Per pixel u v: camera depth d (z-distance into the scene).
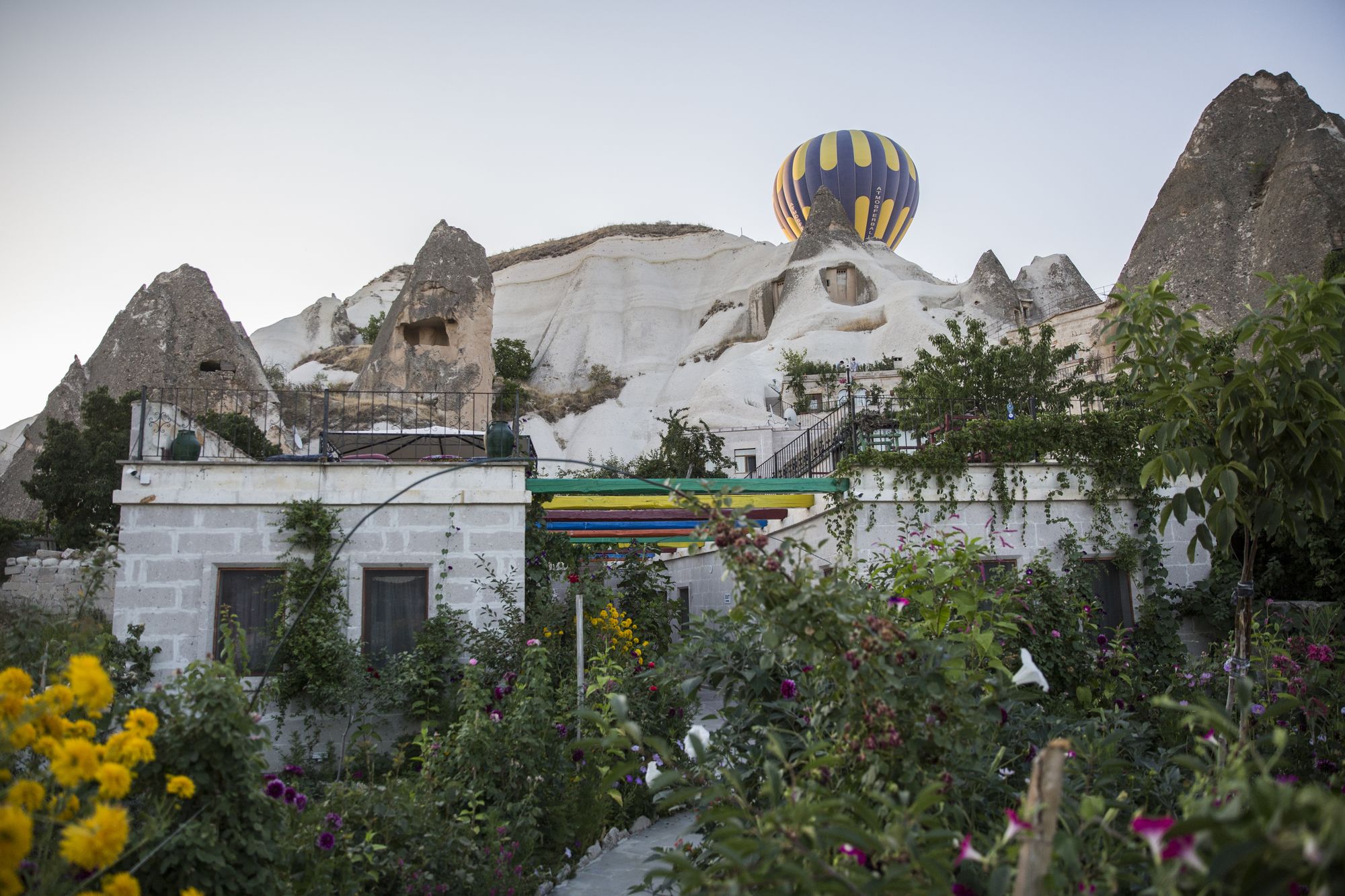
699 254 126.62
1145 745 5.70
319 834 4.75
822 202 109.38
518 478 9.86
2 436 58.81
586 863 7.28
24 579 14.96
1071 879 3.13
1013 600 7.25
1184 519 5.57
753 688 5.08
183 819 3.75
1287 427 5.21
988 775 4.11
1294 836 1.95
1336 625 9.08
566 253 137.62
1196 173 58.34
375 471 9.66
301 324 129.12
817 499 11.02
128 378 46.91
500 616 9.57
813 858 2.79
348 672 8.78
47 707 3.01
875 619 3.86
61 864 2.77
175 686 4.15
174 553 9.27
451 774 6.83
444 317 45.72
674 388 93.31
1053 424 10.62
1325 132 50.28
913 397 14.25
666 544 15.40
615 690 8.14
